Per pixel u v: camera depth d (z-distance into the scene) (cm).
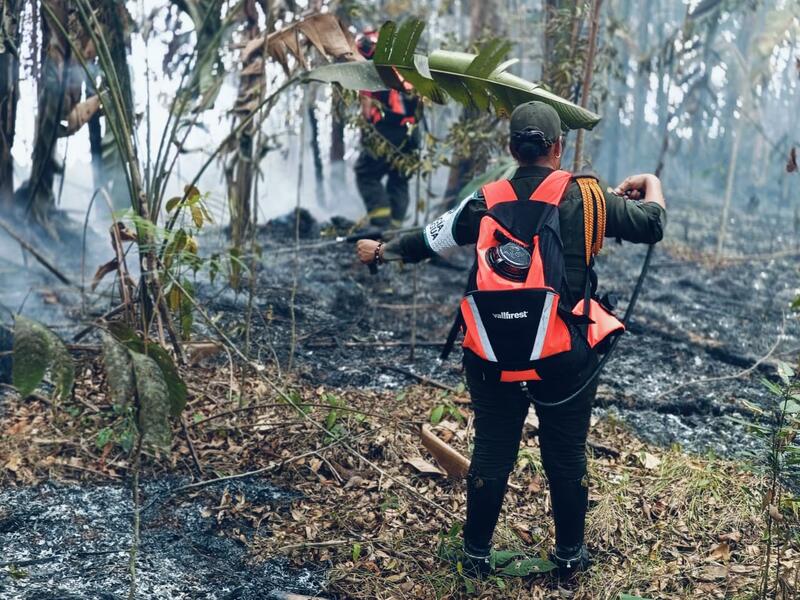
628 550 297
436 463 346
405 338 487
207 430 356
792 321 554
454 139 479
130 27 429
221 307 486
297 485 329
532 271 246
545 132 261
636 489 331
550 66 500
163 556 285
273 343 454
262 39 378
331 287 552
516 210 254
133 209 344
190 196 347
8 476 319
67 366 229
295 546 294
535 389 265
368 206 638
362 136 588
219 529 302
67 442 338
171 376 262
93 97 455
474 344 253
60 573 269
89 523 297
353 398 399
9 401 366
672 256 746
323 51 355
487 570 283
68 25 423
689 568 285
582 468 273
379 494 327
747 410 409
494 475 273
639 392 429
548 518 315
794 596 259
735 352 488
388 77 332
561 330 249
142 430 233
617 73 595
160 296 347
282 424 360
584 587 279
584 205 255
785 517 298
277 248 612
